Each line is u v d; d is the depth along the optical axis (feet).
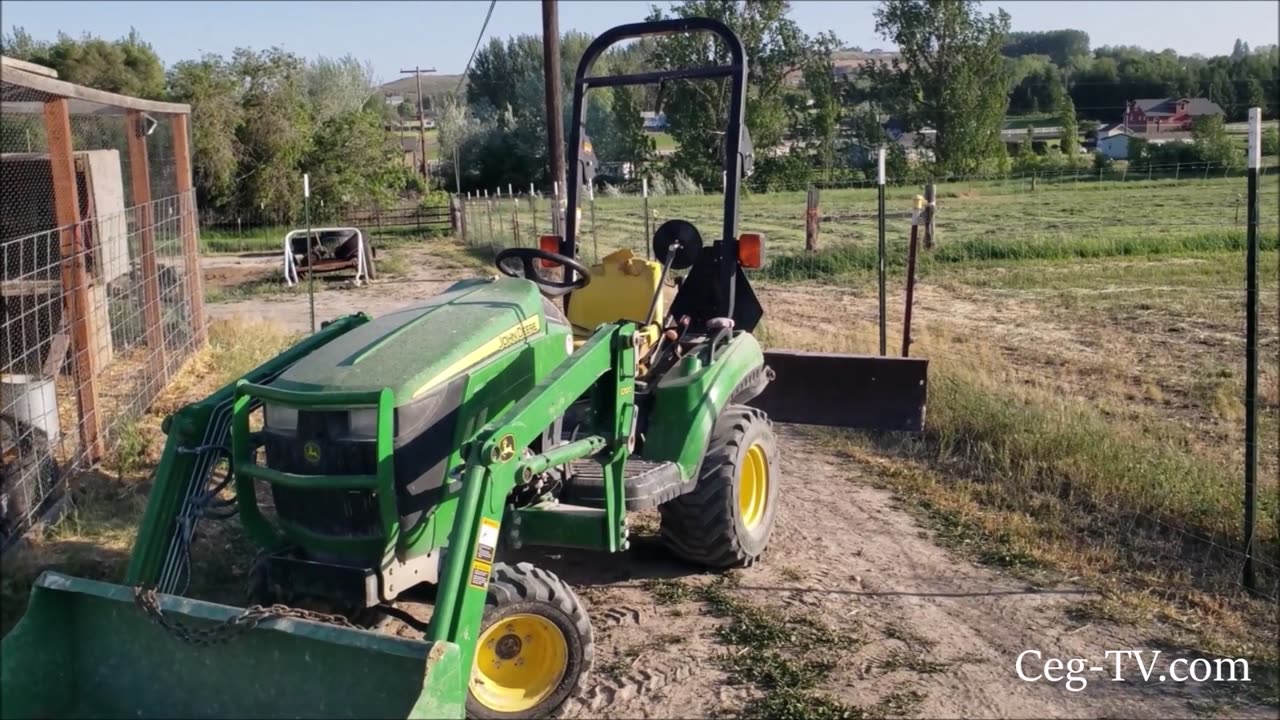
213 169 106.32
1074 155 186.50
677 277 22.67
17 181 30.45
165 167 36.01
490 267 74.54
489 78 212.64
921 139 180.86
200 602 12.25
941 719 14.03
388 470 12.84
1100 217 97.09
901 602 17.79
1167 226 86.17
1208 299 51.49
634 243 78.28
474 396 13.96
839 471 25.09
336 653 11.46
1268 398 31.63
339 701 11.51
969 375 29.91
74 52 111.96
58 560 17.80
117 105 27.32
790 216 103.71
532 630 13.76
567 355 16.05
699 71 19.62
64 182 23.56
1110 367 36.09
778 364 24.48
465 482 12.26
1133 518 21.36
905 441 26.78
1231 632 16.75
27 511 19.53
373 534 13.17
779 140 171.53
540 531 15.69
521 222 99.81
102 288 29.76
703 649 16.06
